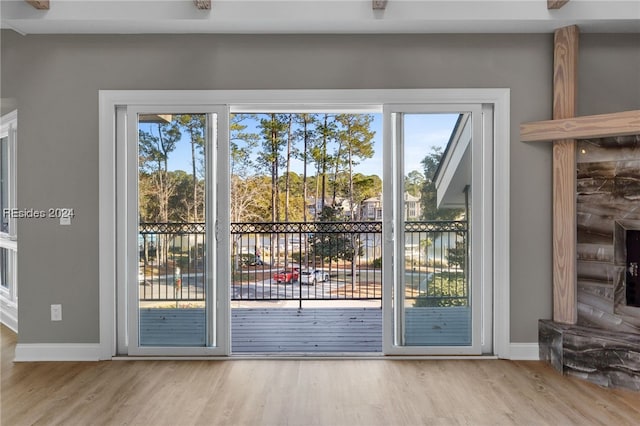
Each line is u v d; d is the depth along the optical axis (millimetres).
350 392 2789
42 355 3400
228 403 2633
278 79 3398
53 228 3408
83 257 3410
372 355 3438
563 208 3289
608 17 3129
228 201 3438
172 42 3393
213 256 3439
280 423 2387
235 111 3631
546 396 2736
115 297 3475
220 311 3424
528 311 3422
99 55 3396
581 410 2549
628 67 3373
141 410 2543
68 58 3395
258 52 3391
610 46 3379
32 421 2410
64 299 3410
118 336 3492
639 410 2551
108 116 3412
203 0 3012
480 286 3447
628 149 3123
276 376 3055
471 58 3404
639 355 2805
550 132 3236
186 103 3418
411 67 3404
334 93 3396
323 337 4180
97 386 2887
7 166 4371
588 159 3270
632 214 3115
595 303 3256
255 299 5375
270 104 3441
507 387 2871
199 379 3000
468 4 3150
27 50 3391
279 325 4531
